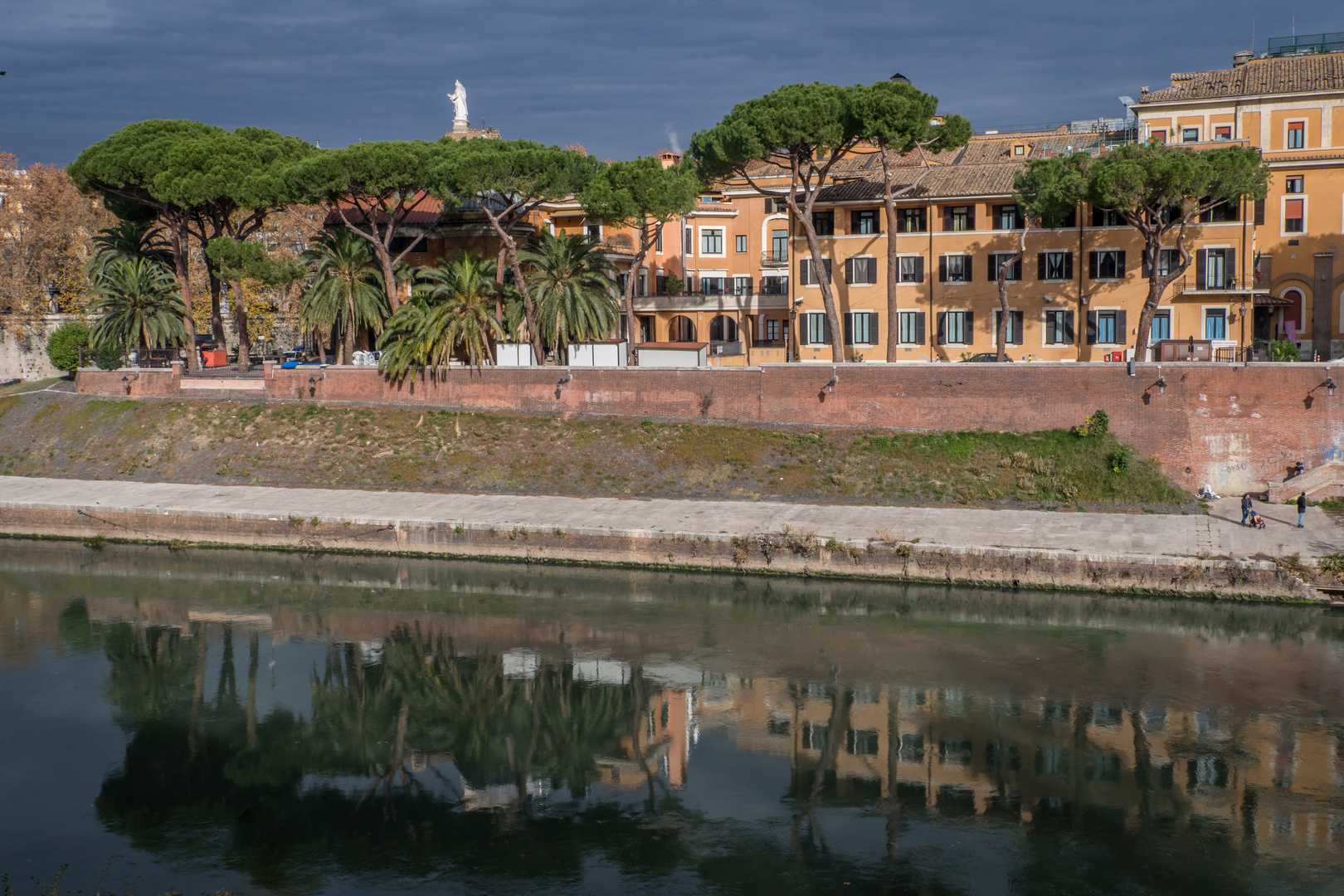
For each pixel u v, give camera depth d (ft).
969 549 143.13
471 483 185.57
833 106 194.70
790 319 227.61
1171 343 176.96
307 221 321.52
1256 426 160.86
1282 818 91.76
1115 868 85.66
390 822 95.76
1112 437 166.71
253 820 96.99
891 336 208.33
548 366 200.13
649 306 257.75
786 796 98.32
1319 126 227.40
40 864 89.92
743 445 182.60
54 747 111.86
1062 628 132.16
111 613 150.00
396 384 208.54
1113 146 241.96
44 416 225.15
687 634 134.41
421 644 135.64
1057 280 208.03
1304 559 133.39
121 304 231.09
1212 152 181.47
